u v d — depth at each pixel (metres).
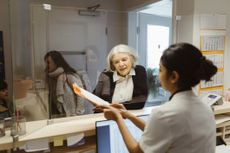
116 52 1.43
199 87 1.97
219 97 1.70
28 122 1.13
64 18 1.46
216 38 2.13
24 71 1.14
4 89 1.16
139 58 1.53
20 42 1.18
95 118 1.26
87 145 1.19
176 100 0.74
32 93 1.14
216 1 2.11
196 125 0.72
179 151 0.70
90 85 1.45
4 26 1.26
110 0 2.36
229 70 2.23
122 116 0.98
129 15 1.89
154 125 0.72
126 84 1.42
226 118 1.58
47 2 2.34
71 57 1.46
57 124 1.17
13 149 1.00
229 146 1.44
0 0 1.27
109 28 1.80
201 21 2.03
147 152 0.72
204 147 0.73
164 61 0.74
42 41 1.26
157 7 1.89
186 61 0.70
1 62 1.20
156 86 1.46
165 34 1.81
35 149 1.01
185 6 1.99
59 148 1.14
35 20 1.23
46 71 1.22
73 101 1.26
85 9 1.64
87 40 1.65
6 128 1.05
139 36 1.85
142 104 1.42
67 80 1.30
